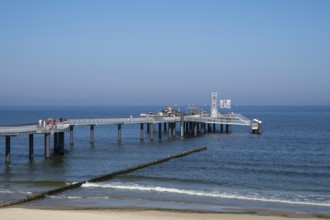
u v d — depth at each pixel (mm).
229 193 36312
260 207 31500
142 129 79812
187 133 97375
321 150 69938
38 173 45094
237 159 58188
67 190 36281
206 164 53219
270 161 56844
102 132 105938
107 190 36438
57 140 59594
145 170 47875
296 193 37250
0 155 59281
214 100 101250
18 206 30625
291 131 108750
